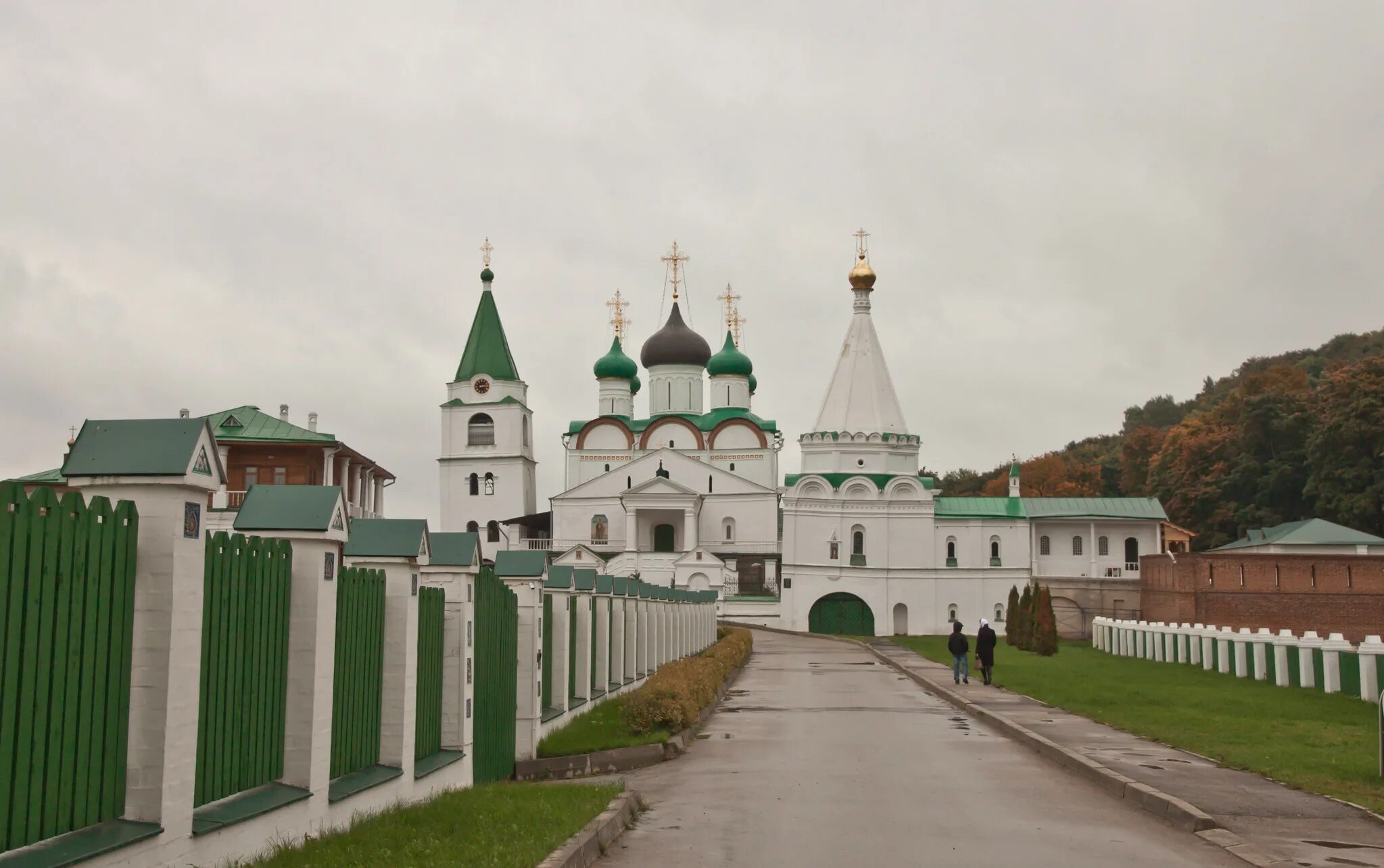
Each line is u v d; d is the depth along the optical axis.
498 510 95.06
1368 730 23.39
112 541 9.06
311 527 12.09
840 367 87.50
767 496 92.44
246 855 10.59
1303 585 63.47
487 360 96.31
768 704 31.78
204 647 10.32
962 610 84.00
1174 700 30.36
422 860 10.81
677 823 14.51
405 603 14.78
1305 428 91.25
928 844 13.16
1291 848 12.62
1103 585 81.25
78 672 8.70
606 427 98.81
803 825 14.37
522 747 20.47
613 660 32.03
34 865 7.91
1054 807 15.54
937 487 158.12
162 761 9.33
